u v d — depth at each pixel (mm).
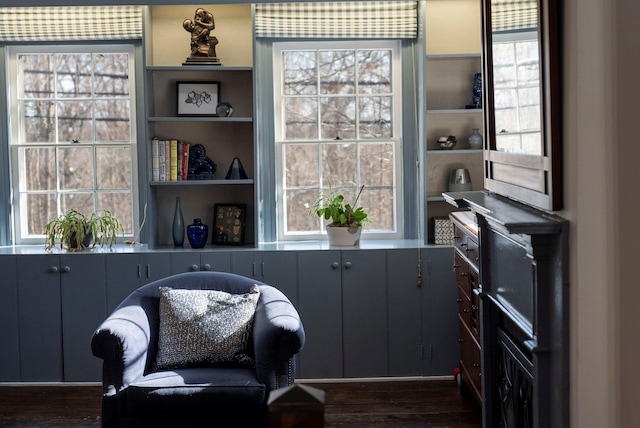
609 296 2609
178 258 5742
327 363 5754
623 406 2596
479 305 4195
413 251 5715
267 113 6129
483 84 4062
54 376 5801
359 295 5727
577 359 2727
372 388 5602
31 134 6230
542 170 2949
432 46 6047
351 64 6211
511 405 3590
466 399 5328
